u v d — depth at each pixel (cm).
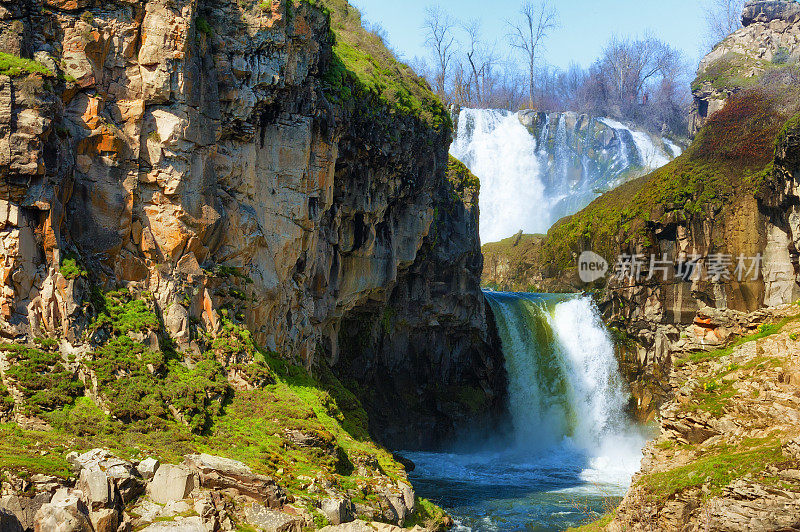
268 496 2280
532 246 8200
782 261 5697
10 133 2306
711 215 6103
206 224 2858
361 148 3959
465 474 4725
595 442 6134
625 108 10425
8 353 2291
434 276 5412
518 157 8981
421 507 3166
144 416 2395
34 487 1992
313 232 3581
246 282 3100
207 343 2795
